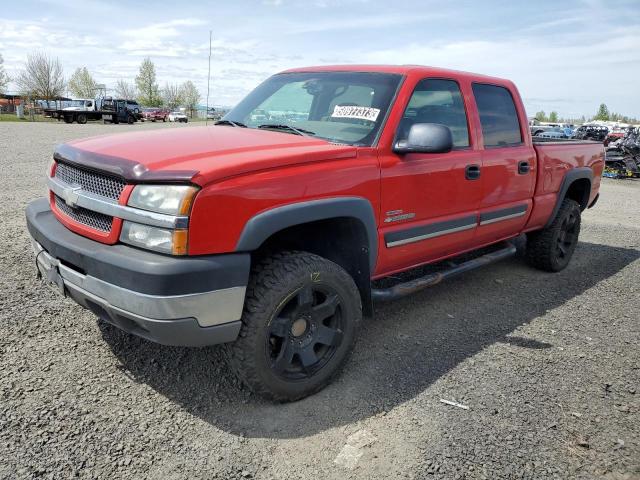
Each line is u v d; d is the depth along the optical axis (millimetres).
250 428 2699
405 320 4152
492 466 2494
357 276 3355
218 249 2500
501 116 4461
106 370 3117
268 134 3393
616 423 2898
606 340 3979
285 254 2863
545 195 5020
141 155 2686
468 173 3938
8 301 3879
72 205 2852
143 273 2371
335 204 2938
